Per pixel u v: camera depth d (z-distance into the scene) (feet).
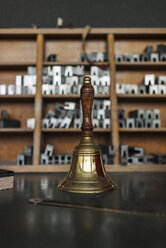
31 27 10.21
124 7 10.25
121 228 2.10
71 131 8.46
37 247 1.74
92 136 3.84
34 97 8.64
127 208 2.68
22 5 10.27
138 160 8.08
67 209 2.71
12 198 3.31
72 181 3.60
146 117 8.50
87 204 2.84
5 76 9.86
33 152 7.92
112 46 9.03
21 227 2.16
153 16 10.21
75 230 2.07
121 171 7.76
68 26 9.43
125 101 9.73
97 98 8.84
